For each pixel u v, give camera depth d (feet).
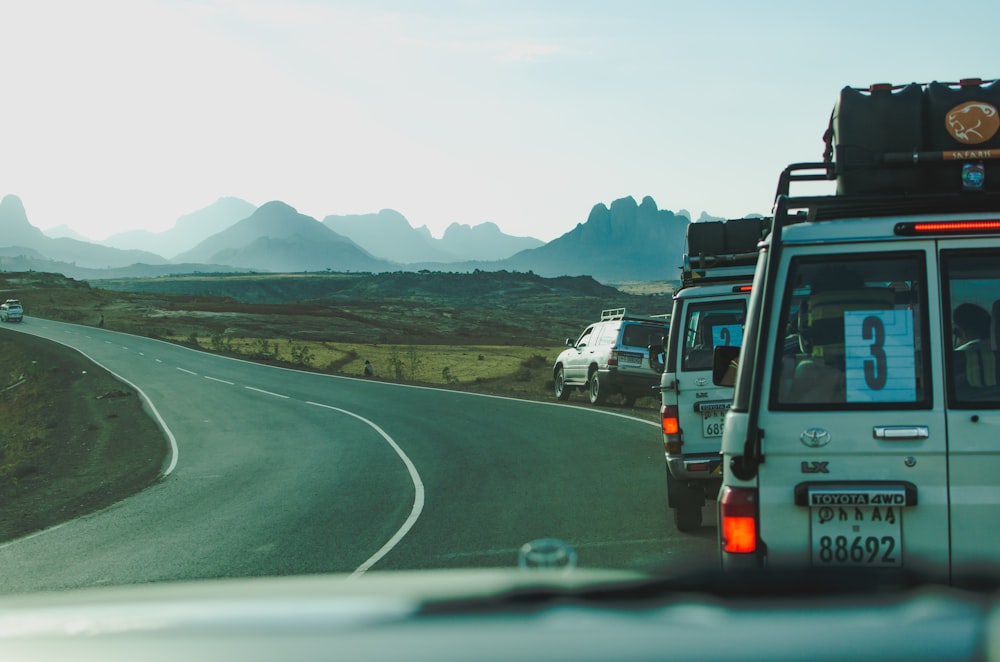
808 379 13.75
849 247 13.87
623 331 77.97
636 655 4.09
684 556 25.81
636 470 43.47
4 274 577.02
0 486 60.03
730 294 29.19
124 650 4.12
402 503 38.73
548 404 84.28
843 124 14.58
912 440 13.34
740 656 4.17
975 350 13.48
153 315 408.26
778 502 13.62
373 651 4.06
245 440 73.56
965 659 4.42
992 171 14.30
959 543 13.19
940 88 14.37
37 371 183.83
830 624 4.65
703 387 28.73
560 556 6.35
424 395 105.60
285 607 4.94
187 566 29.63
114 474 60.95
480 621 4.57
